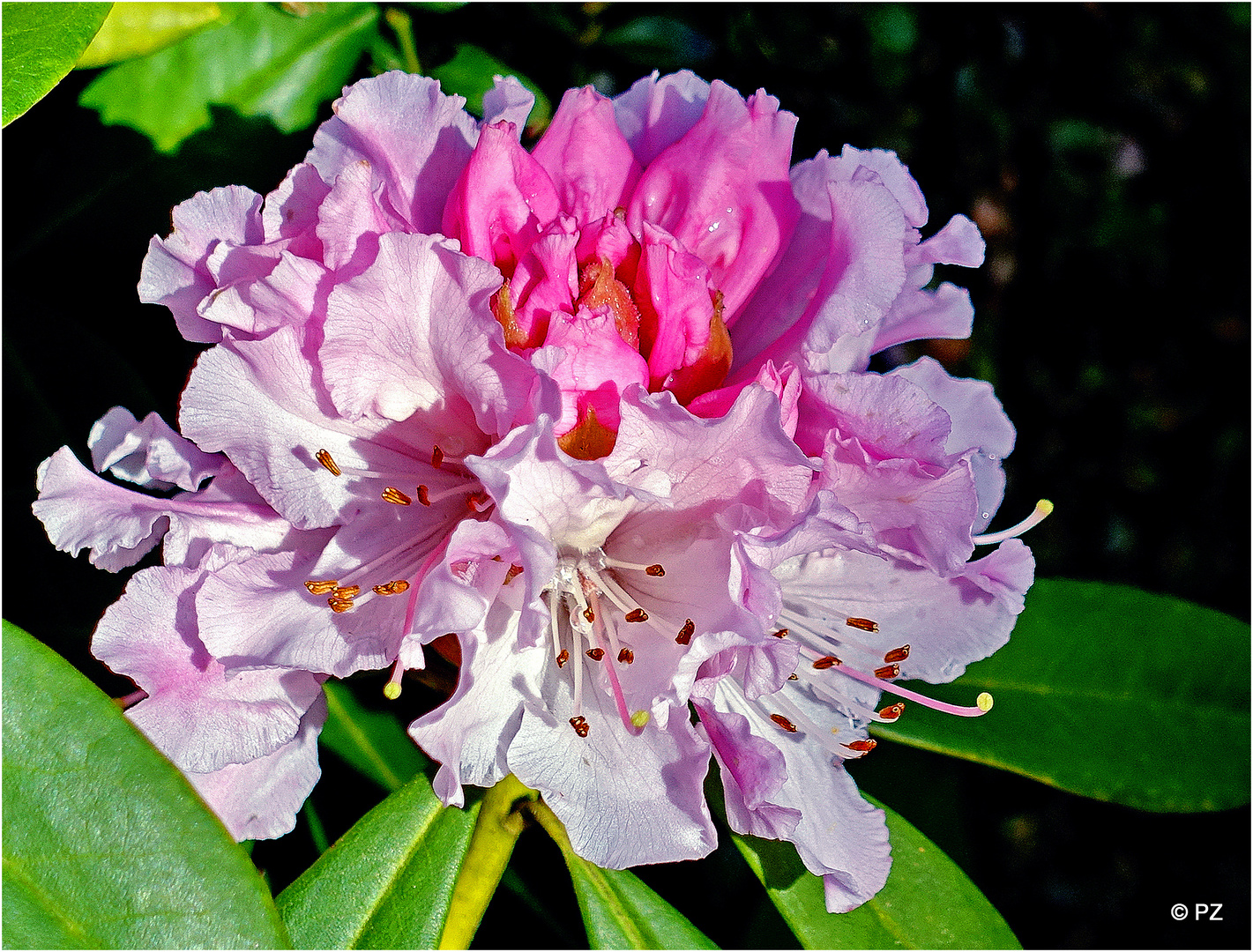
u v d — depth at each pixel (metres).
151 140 0.33
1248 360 0.52
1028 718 0.32
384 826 0.28
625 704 0.26
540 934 0.34
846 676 0.29
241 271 0.27
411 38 0.34
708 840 0.26
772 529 0.25
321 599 0.26
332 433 0.26
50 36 0.27
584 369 0.25
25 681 0.25
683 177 0.28
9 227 0.32
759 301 0.28
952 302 0.29
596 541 0.27
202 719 0.26
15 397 0.32
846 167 0.28
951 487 0.26
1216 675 0.32
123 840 0.25
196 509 0.26
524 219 0.27
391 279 0.25
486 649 0.26
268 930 0.25
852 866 0.28
